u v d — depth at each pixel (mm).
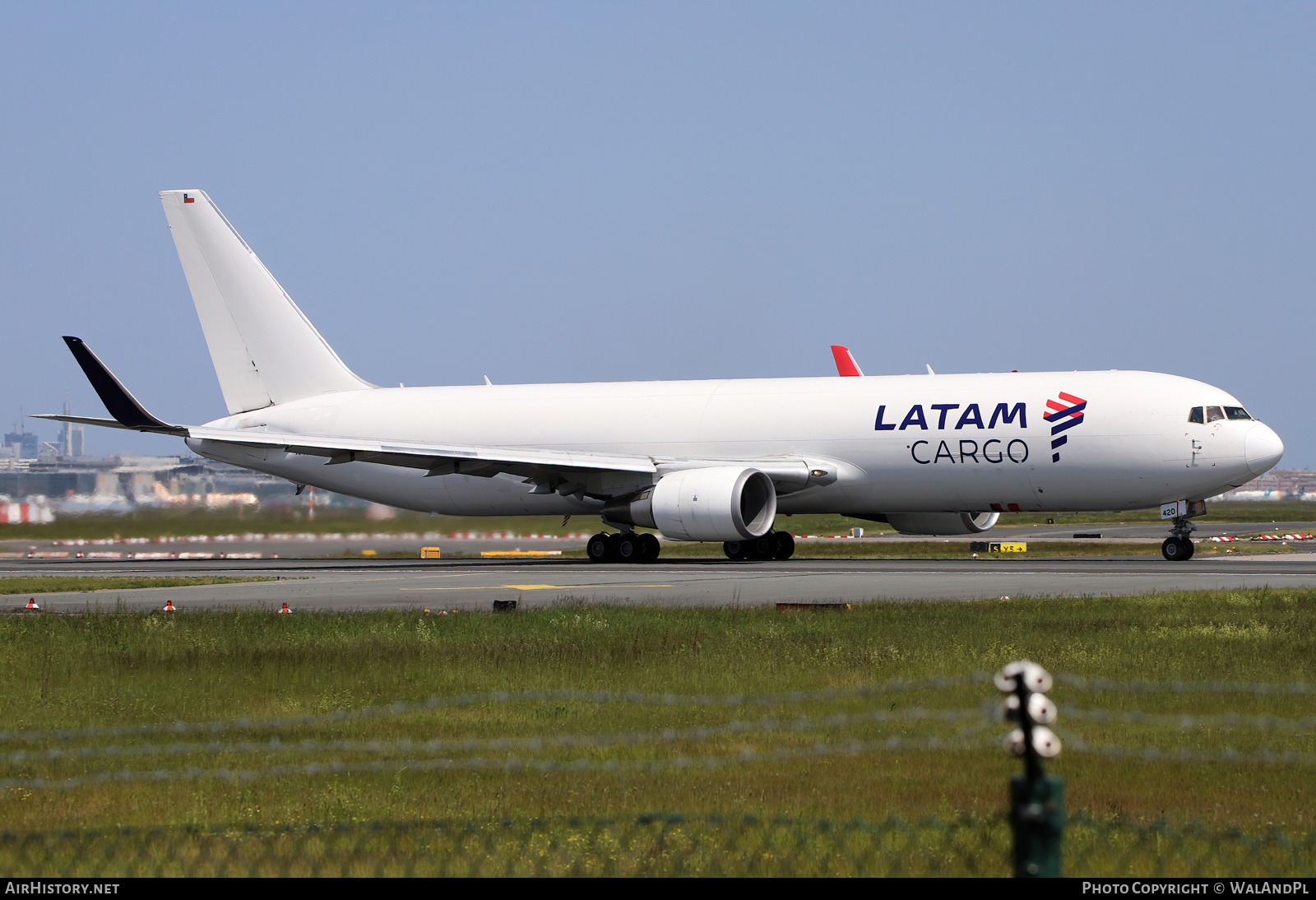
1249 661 59844
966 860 31984
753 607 89750
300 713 52906
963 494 147375
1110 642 66812
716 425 157625
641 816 35312
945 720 48094
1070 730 46719
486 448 170000
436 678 60031
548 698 54219
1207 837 33531
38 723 51562
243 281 182750
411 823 35688
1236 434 135750
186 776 41594
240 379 184125
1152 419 138250
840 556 174375
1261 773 40875
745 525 148375
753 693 54656
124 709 54250
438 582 125062
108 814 37875
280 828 35719
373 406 177375
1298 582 106562
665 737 44438
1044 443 141125
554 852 33031
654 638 70562
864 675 58250
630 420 163125
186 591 117062
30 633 77688
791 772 41719
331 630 77312
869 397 151250
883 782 40344
